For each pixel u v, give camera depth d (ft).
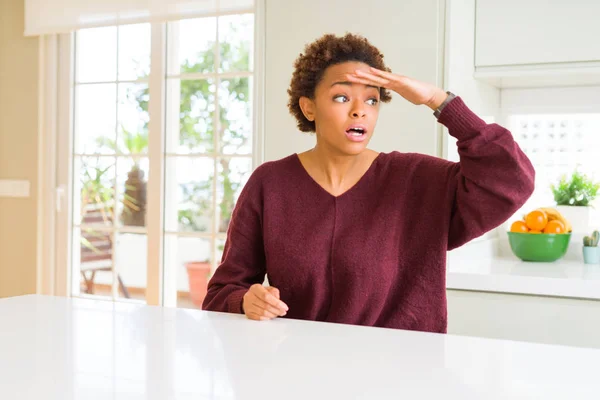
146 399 2.27
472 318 7.35
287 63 8.39
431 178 4.38
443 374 2.61
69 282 12.28
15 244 12.51
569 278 6.94
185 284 16.22
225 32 16.47
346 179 4.43
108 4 11.35
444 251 4.33
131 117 12.37
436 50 7.57
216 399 2.27
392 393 2.36
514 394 2.35
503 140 3.98
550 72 7.79
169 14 10.87
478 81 8.45
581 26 7.60
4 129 12.54
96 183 12.94
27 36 12.29
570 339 6.91
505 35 7.99
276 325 3.58
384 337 3.28
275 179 4.54
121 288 14.66
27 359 2.82
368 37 7.94
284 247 4.39
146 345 3.08
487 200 4.07
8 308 4.03
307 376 2.57
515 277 7.11
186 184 16.56
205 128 17.25
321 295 4.34
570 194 8.97
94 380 2.49
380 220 4.33
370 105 4.20
